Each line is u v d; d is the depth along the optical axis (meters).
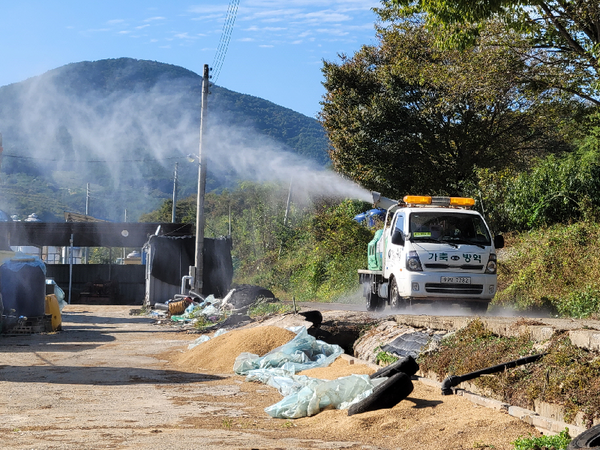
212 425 7.30
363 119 33.50
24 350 15.63
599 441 4.87
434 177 33.78
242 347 12.70
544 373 7.02
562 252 18.02
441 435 6.34
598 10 18.19
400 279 14.42
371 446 6.23
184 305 26.89
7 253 21.28
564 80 21.20
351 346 13.59
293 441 6.45
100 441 6.29
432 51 28.14
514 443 5.77
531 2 16.39
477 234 14.74
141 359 13.84
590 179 23.05
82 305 41.25
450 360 9.04
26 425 7.14
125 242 41.91
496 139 33.47
